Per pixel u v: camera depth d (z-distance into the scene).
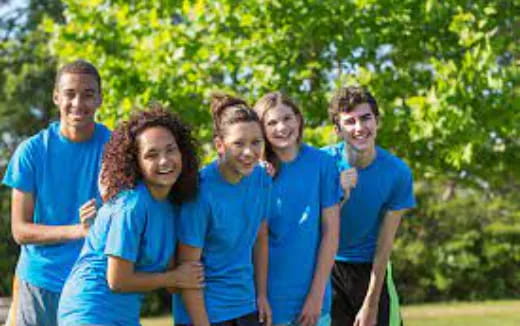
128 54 9.42
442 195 21.89
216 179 4.07
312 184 4.50
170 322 17.03
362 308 5.26
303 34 8.79
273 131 4.40
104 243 3.78
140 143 3.75
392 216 5.18
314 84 9.11
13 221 4.39
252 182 4.17
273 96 4.47
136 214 3.73
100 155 4.39
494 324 15.08
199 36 9.20
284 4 8.74
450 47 8.99
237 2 8.88
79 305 3.76
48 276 4.37
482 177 10.12
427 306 20.52
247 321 4.14
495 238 21.67
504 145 9.23
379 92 8.70
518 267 21.94
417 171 9.35
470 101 8.22
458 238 21.72
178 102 8.84
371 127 4.89
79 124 4.31
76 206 4.37
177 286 3.92
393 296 5.47
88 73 4.32
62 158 4.38
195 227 3.98
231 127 3.96
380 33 8.88
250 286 4.19
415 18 8.81
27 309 4.44
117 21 9.39
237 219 4.08
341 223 5.20
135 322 3.88
